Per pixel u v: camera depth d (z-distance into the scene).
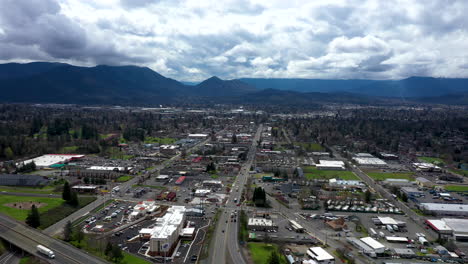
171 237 116.06
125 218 145.62
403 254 118.00
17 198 164.12
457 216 160.00
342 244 125.75
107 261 105.12
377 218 151.75
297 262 109.94
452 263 114.12
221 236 129.75
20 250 114.44
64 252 109.50
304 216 154.25
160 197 173.12
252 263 108.38
